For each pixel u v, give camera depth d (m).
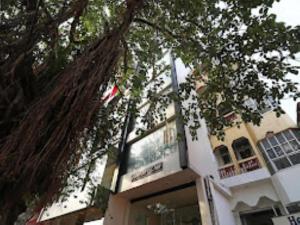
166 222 10.48
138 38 6.84
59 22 3.76
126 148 11.14
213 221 7.34
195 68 6.85
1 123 2.96
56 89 3.02
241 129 12.91
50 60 4.08
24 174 2.72
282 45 5.21
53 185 3.05
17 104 3.16
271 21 5.12
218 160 13.06
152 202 9.96
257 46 5.40
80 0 3.92
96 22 5.70
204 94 6.73
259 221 9.88
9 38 3.45
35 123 2.77
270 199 9.99
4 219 2.83
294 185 9.41
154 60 7.18
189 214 10.27
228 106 6.13
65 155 2.98
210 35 5.93
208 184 8.47
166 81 11.57
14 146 2.62
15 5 4.13
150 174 8.94
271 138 11.49
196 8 5.79
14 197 2.80
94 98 3.38
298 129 10.95
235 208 10.38
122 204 9.74
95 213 10.69
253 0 5.11
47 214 11.33
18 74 3.39
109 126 5.88
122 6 5.49
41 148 2.88
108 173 10.65
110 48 3.57
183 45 6.45
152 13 6.10
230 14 5.49
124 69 5.62
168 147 9.23
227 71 6.23
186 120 7.16
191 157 8.50
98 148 5.94
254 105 9.26
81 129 3.11
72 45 4.52
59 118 3.00
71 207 10.30
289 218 6.88
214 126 6.48
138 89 7.04
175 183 8.73
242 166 11.74
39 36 3.61
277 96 5.47
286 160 10.37
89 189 9.30
